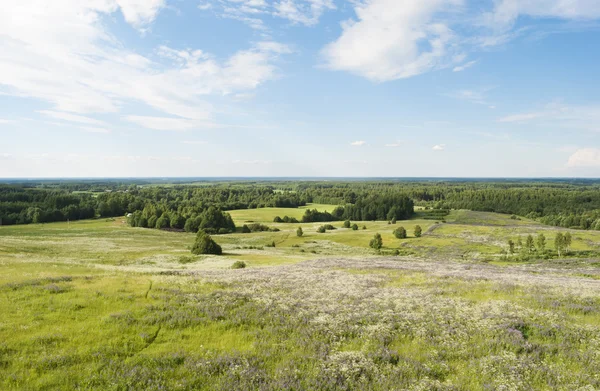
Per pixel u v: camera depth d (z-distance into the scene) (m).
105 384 9.88
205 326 15.22
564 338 13.92
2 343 12.14
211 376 10.48
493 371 11.12
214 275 30.14
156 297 19.50
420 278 28.56
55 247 65.06
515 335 14.18
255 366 11.22
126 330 14.10
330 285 25.16
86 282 23.28
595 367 11.49
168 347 12.73
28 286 20.72
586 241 91.62
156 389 9.63
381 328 15.09
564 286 24.05
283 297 20.80
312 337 14.09
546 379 10.68
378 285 25.42
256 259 58.94
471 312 17.39
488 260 71.56
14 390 9.34
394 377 10.66
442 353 12.53
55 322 14.75
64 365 10.87
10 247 56.31
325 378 10.40
